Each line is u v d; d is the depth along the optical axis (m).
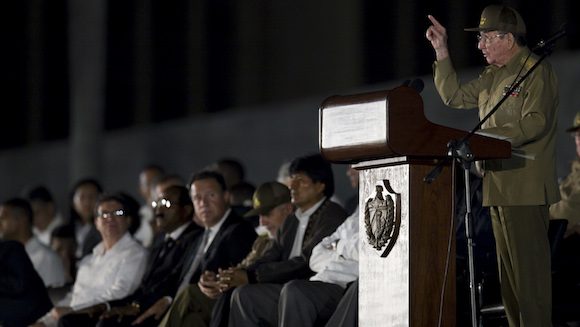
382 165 11.81
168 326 16.50
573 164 16.25
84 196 24.39
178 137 33.47
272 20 32.72
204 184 17.70
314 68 31.38
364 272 11.98
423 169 11.59
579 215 15.72
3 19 40.72
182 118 35.09
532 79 12.38
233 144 31.38
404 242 11.54
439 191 11.63
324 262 15.53
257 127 30.58
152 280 18.25
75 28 36.03
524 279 12.39
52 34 39.59
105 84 37.09
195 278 17.58
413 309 11.47
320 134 12.09
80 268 19.70
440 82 13.27
